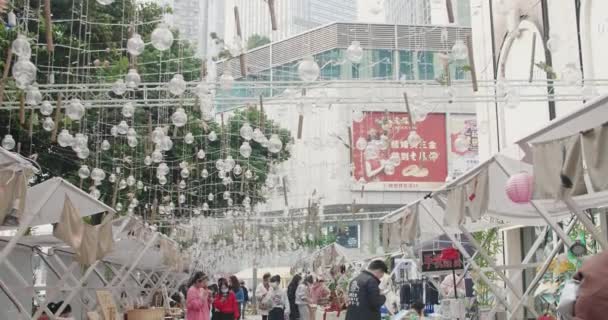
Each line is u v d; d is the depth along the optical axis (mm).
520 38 13547
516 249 13266
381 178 31391
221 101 9625
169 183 18734
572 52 11461
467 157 31328
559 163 5062
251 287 37156
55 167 13812
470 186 7375
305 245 29109
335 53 20734
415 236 10008
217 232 24750
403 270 18766
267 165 20906
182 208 20250
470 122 31547
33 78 5480
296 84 9148
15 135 12195
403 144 31359
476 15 15547
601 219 9695
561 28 11875
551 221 6133
